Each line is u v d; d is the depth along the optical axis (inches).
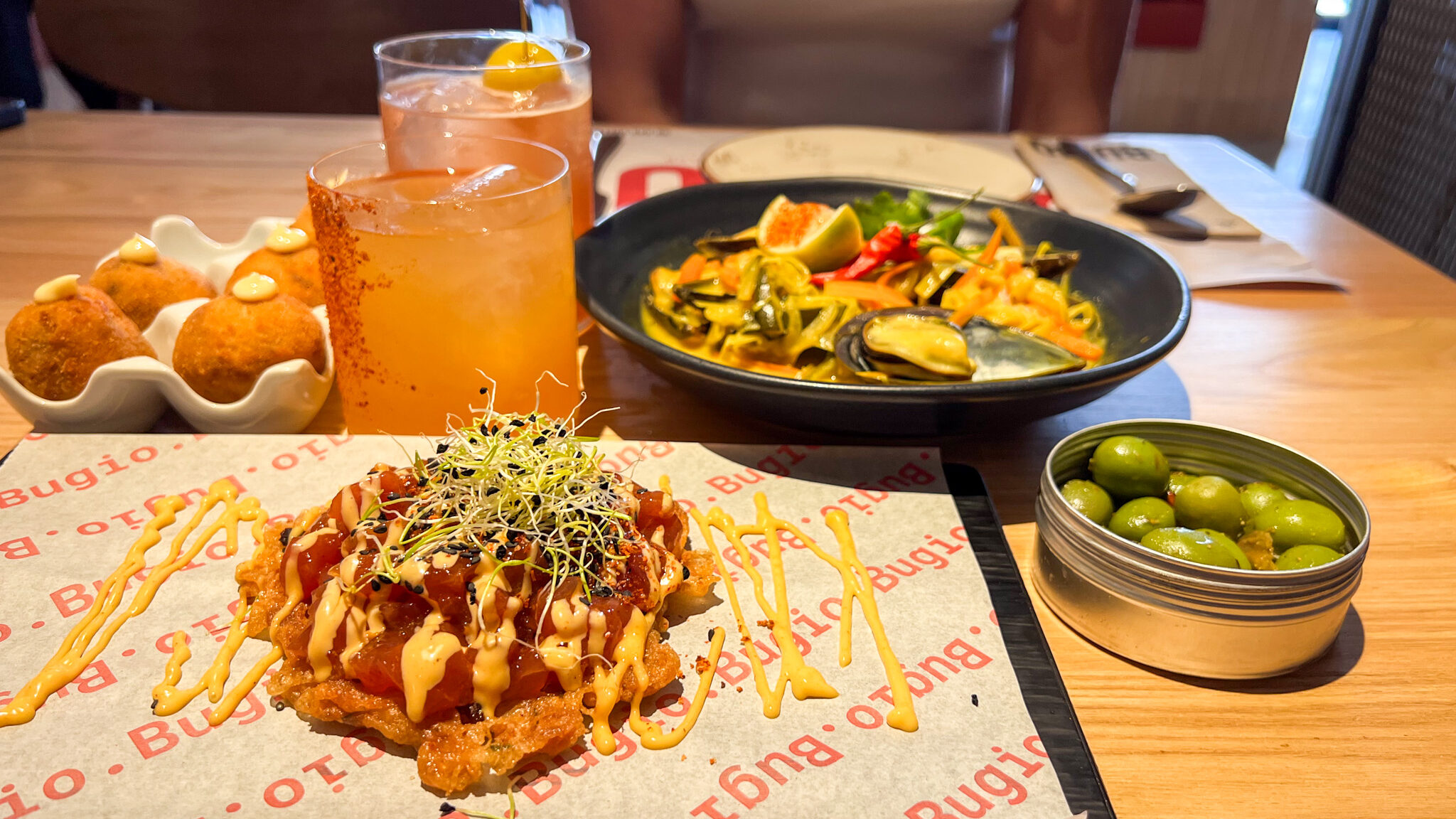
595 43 35.9
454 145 17.6
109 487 16.5
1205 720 13.8
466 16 41.5
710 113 39.9
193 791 12.8
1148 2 65.2
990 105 39.9
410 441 17.1
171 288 18.8
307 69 41.5
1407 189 35.7
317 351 17.8
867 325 18.3
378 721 13.3
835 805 12.8
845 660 14.4
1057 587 15.1
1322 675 14.4
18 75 43.5
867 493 17.0
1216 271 23.8
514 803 12.8
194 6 40.1
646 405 19.3
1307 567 14.1
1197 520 15.0
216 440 17.2
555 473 14.5
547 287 16.9
